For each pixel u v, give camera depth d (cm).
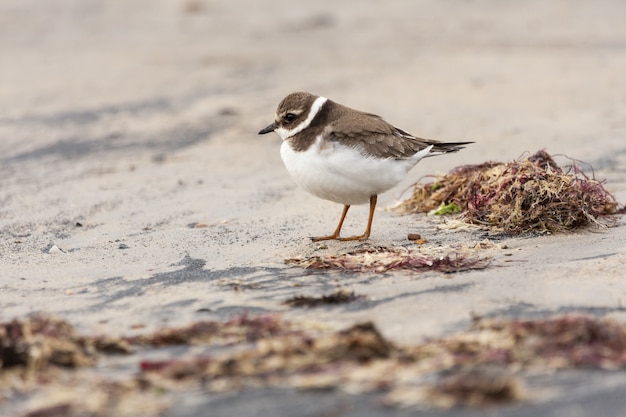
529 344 743
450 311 856
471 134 1742
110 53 2602
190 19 3058
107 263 1105
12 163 1656
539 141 1659
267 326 830
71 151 1730
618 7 2967
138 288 995
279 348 746
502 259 1041
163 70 2380
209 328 827
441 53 2472
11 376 727
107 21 3045
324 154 1127
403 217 1283
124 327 863
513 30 2734
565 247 1080
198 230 1246
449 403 638
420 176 1489
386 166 1134
